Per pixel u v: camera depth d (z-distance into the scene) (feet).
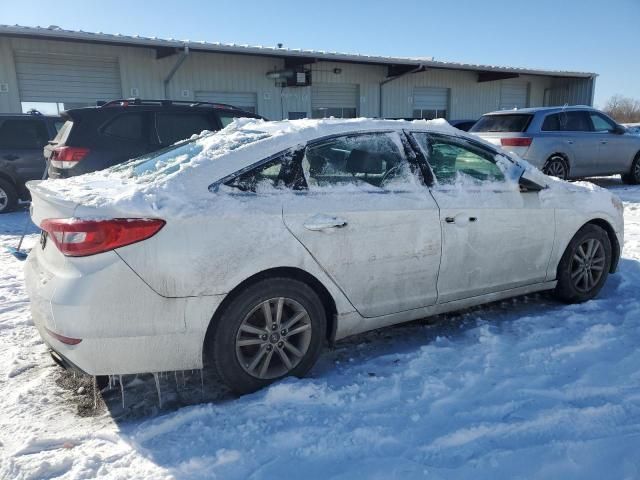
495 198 11.80
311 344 9.88
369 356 11.12
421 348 11.14
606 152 34.68
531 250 12.50
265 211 9.12
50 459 7.79
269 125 11.14
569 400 9.08
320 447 7.94
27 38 40.40
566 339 11.49
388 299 10.65
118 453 7.93
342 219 9.77
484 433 8.19
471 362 10.53
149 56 46.70
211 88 50.39
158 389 9.23
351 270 10.03
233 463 7.66
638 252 18.29
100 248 8.12
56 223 8.39
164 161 10.73
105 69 45.52
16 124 29.96
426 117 66.85
